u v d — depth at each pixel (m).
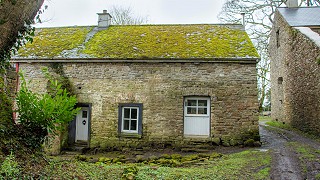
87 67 12.63
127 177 6.20
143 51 12.63
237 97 11.76
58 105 6.26
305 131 14.58
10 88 7.54
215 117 11.76
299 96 15.37
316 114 12.96
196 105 12.16
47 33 15.78
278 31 20.00
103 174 6.38
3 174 4.50
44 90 12.65
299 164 7.62
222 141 11.66
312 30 16.12
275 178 6.57
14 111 6.28
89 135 12.39
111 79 12.44
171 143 11.86
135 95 12.22
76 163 7.35
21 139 5.99
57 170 5.77
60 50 13.31
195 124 12.06
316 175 6.66
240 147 11.37
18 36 6.07
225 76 11.84
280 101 19.92
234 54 11.95
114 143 12.21
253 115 11.63
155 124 12.01
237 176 6.71
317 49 12.60
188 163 8.76
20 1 5.38
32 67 12.96
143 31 15.23
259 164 7.80
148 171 7.00
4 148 5.36
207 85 11.89
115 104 12.34
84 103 12.53
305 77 14.33
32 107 6.12
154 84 12.14
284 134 14.22
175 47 12.89
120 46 13.31
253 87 11.72
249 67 11.80
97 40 14.30
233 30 14.78
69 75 12.73
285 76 18.16
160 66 12.16
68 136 12.71
